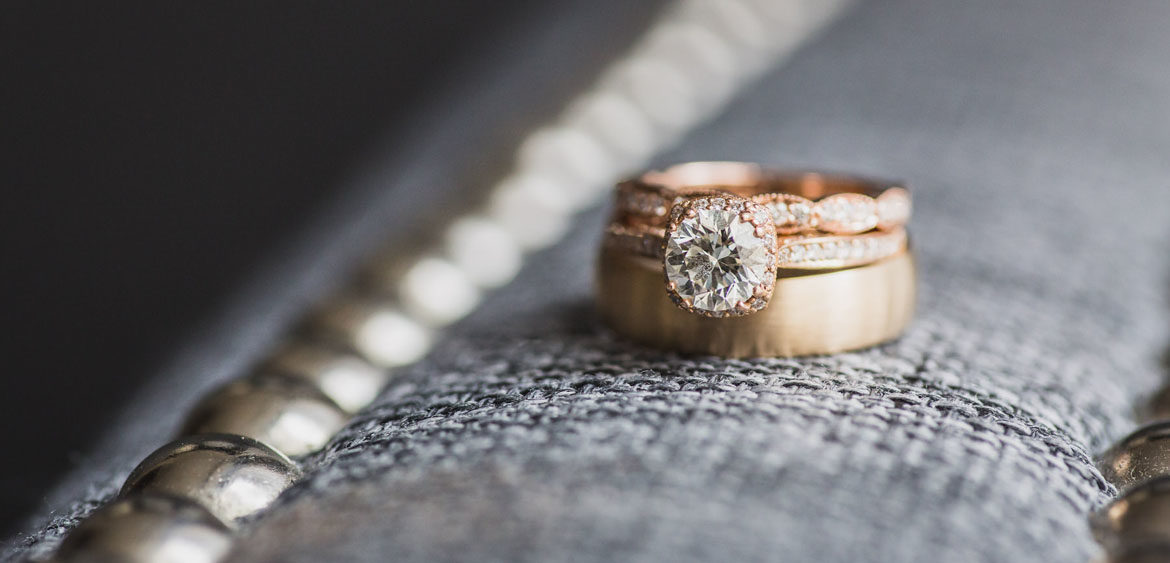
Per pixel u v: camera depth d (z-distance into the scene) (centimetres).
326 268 18
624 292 13
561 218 19
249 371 15
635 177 14
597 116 22
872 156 18
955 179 17
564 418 12
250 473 12
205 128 33
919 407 12
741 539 10
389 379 14
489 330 14
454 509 11
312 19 35
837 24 26
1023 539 11
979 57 23
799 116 20
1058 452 12
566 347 13
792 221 13
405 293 17
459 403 12
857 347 13
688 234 13
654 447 11
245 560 11
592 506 11
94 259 28
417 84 35
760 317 13
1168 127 19
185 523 11
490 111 24
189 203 31
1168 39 24
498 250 18
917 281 14
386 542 11
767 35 26
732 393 12
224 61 34
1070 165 18
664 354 13
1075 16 25
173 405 15
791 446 11
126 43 33
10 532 15
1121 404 13
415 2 38
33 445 20
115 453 14
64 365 24
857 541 11
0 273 27
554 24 30
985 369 13
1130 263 16
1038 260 15
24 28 32
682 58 24
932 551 11
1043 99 20
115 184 31
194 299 27
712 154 19
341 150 33
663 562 10
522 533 11
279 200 31
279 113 34
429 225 18
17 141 31
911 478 11
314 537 11
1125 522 11
